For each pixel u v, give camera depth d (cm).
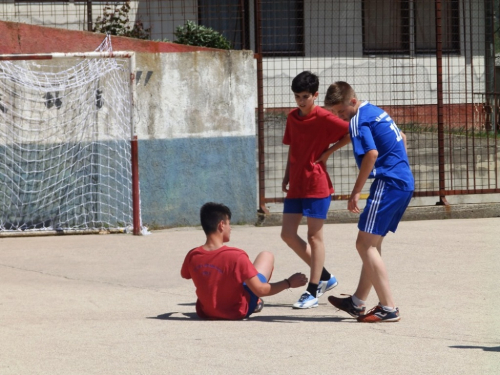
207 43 2570
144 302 1138
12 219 1767
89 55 1711
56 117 1772
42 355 816
